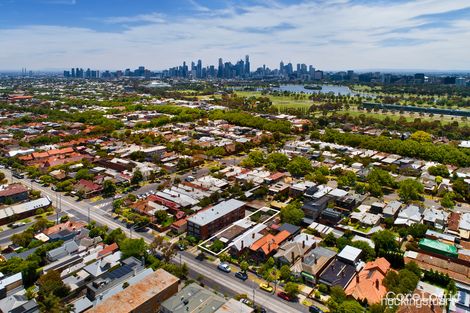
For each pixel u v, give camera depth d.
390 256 121.25
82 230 142.50
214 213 149.62
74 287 105.44
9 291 104.50
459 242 135.25
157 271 106.94
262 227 142.88
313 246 130.62
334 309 94.25
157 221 152.88
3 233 144.25
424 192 191.88
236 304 94.31
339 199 167.50
